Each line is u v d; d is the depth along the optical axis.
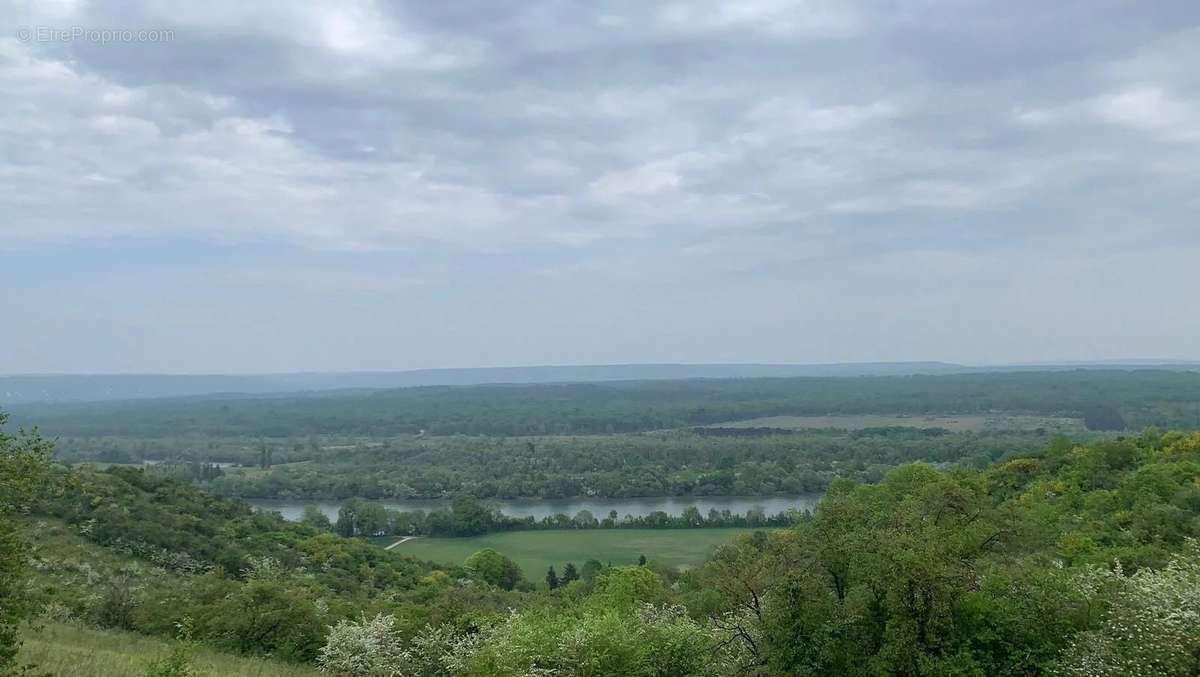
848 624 24.14
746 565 28.62
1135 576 26.41
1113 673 21.41
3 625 16.55
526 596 62.84
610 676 26.81
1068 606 24.12
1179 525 44.47
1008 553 27.64
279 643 34.09
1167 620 21.84
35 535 48.59
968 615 23.77
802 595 24.80
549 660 27.20
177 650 19.25
